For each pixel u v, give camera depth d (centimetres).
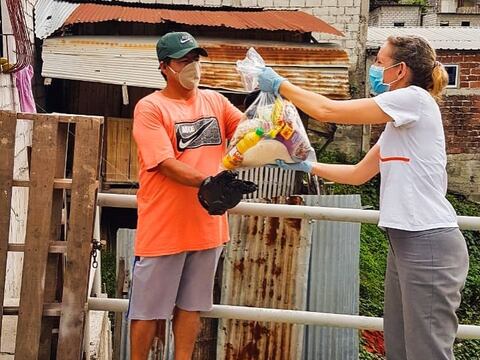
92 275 354
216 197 237
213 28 1167
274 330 728
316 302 748
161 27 1150
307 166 271
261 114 254
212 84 977
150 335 269
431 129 238
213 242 266
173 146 255
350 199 785
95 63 991
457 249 240
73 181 259
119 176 1033
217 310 285
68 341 265
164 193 255
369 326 290
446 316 238
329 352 745
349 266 752
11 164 259
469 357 984
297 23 1159
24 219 522
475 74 1471
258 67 256
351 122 239
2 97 511
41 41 1105
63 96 1157
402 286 243
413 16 2270
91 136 258
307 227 729
